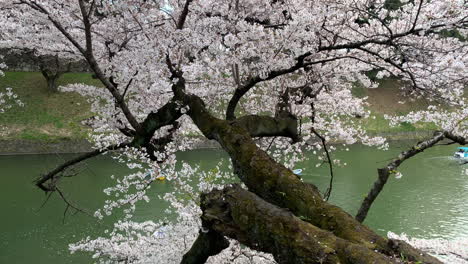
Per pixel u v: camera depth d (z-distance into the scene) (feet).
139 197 21.70
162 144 20.76
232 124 12.84
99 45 19.61
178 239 21.68
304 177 56.08
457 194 53.62
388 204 50.03
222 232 10.26
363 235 8.29
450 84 18.11
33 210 43.62
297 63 15.26
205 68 18.12
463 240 30.76
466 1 15.64
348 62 21.72
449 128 21.45
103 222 40.70
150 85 19.75
